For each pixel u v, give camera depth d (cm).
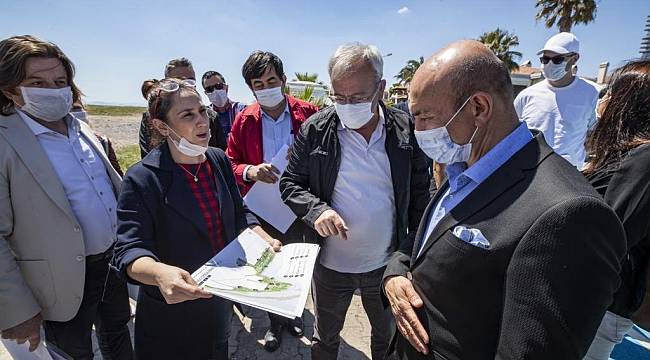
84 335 184
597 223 72
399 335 131
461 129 96
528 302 75
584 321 72
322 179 181
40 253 156
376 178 178
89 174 177
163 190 143
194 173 156
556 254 73
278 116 267
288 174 194
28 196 150
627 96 147
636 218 139
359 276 189
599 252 72
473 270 88
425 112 98
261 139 264
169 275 115
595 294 72
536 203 80
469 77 91
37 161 152
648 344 260
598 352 172
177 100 139
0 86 151
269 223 238
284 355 254
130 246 130
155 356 155
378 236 183
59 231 158
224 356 179
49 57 157
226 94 383
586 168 166
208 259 152
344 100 159
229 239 163
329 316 201
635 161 140
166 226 145
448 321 97
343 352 257
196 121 142
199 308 157
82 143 182
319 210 169
